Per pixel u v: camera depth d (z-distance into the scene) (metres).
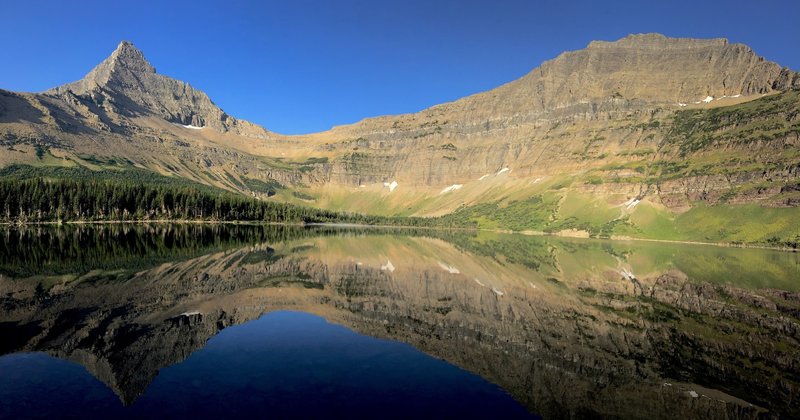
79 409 20.80
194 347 31.03
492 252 133.62
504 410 22.78
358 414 21.28
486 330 40.06
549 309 51.00
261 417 20.45
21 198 177.88
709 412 24.50
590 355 33.72
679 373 30.73
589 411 23.59
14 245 95.50
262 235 162.12
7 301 42.94
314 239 155.62
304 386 24.58
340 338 34.75
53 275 58.44
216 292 51.41
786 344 39.66
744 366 32.94
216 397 22.62
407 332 37.94
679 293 66.88
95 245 98.62
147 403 21.72
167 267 68.50
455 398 23.97
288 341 33.41
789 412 25.00
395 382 25.89
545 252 140.88
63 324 35.59
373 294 56.25
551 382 27.50
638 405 24.88
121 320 37.31
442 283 68.00
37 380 24.33
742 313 53.16
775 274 96.12
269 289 55.25
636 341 38.53
